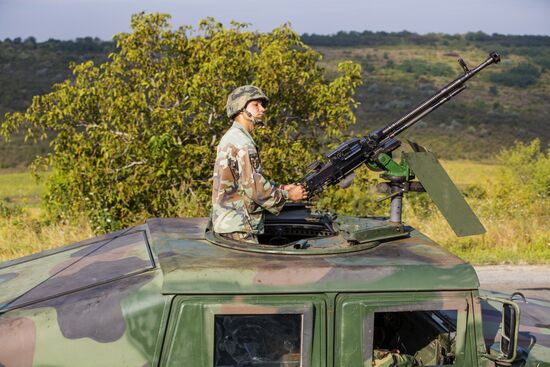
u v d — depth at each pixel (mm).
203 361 3359
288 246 3871
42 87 83625
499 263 10141
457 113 88688
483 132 78312
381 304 3510
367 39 179125
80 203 12125
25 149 64188
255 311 3391
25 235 11562
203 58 12297
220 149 4285
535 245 11023
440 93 4500
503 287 8875
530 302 5000
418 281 3537
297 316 3465
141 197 12016
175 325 3350
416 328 4160
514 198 14375
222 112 12047
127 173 12281
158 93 12531
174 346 3344
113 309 3400
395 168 4336
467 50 160375
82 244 4730
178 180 12148
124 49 12797
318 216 4883
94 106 12602
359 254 3830
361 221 4758
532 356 3922
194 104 11625
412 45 170375
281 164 11828
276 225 4797
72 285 3713
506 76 117500
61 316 3434
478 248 10906
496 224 11805
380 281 3508
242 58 11836
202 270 3432
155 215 11891
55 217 13594
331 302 3471
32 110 12484
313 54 12695
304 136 12695
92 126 12312
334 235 4305
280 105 12250
